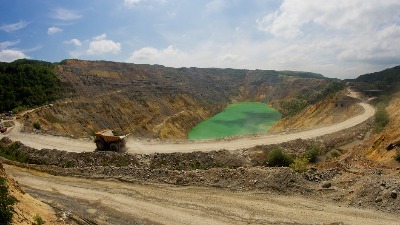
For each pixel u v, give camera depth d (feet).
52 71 270.05
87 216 58.70
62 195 69.41
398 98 229.25
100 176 80.07
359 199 59.31
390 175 69.21
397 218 53.01
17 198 52.75
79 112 228.84
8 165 91.50
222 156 113.19
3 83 218.79
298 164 76.07
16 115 187.21
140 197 67.00
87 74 321.93
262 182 68.13
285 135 151.02
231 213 58.18
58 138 136.98
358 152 117.29
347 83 410.52
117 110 259.19
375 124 173.37
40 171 86.48
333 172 72.59
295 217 55.67
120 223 56.18
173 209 60.85
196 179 73.10
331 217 54.90
